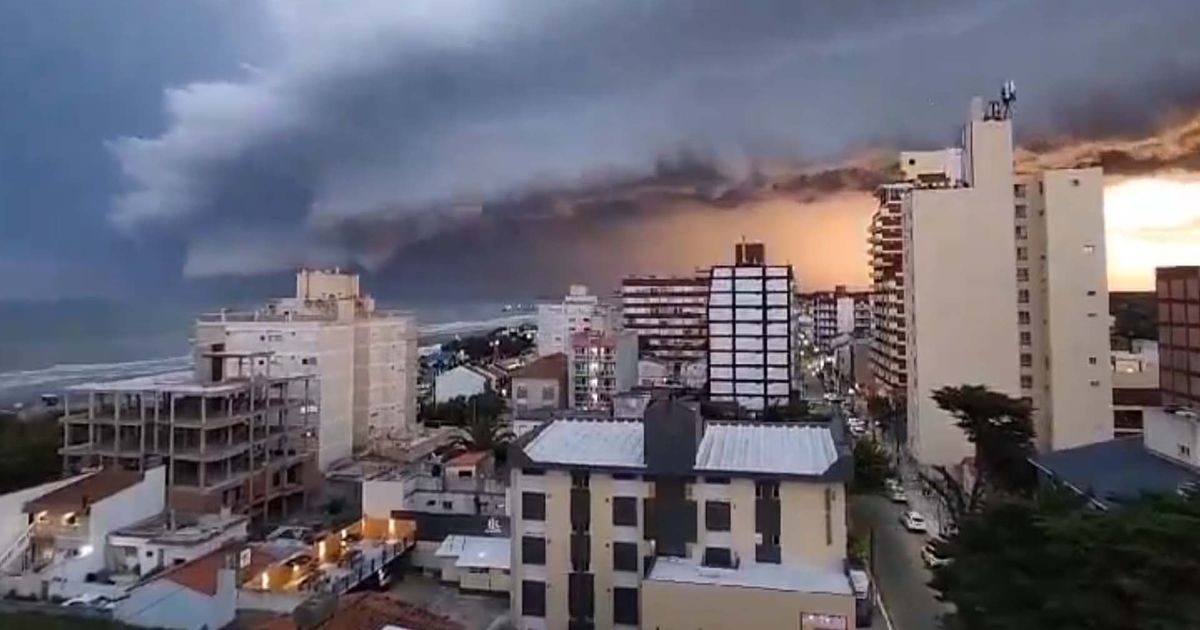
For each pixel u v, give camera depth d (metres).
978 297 73.38
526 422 80.75
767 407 97.06
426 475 62.34
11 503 44.84
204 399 57.50
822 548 38.12
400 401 86.94
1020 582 25.50
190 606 37.19
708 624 34.94
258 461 62.44
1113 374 76.50
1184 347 66.06
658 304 157.62
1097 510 26.84
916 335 74.88
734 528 38.84
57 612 36.62
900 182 110.88
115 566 44.78
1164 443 41.41
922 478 68.69
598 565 40.06
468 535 53.22
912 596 44.44
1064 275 72.44
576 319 159.38
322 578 45.50
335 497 66.94
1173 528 22.48
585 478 40.38
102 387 58.84
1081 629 23.31
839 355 142.88
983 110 78.38
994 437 50.38
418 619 29.97
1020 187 75.56
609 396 102.81
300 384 68.44
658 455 39.81
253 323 71.06
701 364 139.12
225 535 47.03
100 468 55.66
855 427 97.19
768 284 103.88
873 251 117.69
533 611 40.84
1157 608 22.02
